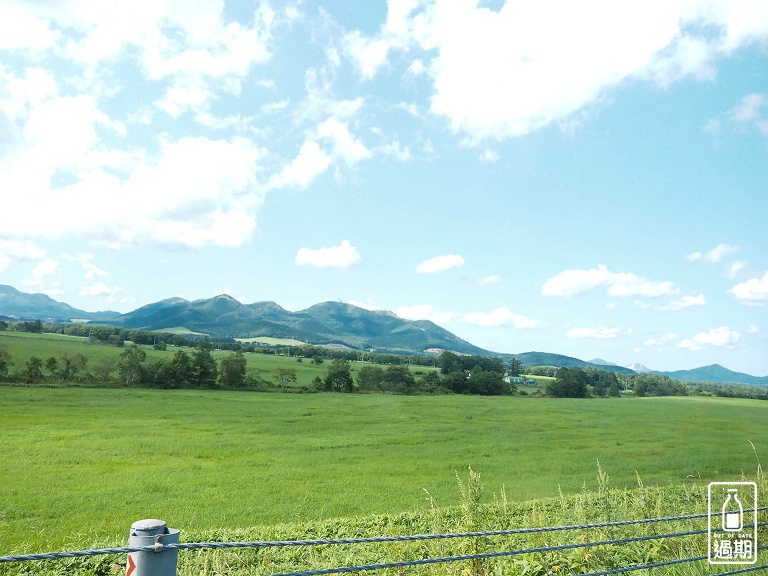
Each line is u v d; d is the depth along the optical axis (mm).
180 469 52969
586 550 8023
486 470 56188
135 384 130500
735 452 71125
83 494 41000
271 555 13164
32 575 11930
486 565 7625
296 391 144125
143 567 3215
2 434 68250
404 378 161000
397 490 45031
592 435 86938
